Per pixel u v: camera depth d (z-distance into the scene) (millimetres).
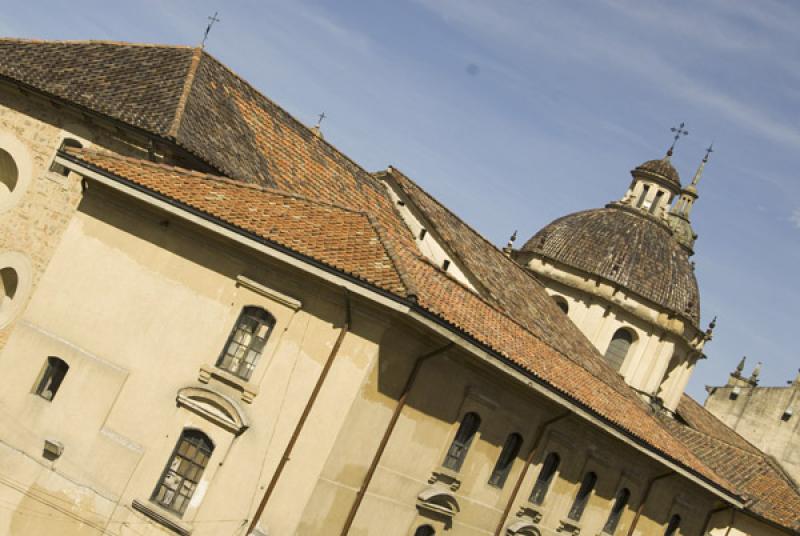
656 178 64875
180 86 33375
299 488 26219
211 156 31406
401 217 42438
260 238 26531
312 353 26859
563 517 37219
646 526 42188
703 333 64125
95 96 31562
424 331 27281
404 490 29531
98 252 28844
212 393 27031
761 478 54406
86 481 27344
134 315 28234
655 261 61312
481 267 41781
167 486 27250
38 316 28875
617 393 41219
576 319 59531
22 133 32125
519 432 33500
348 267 26078
